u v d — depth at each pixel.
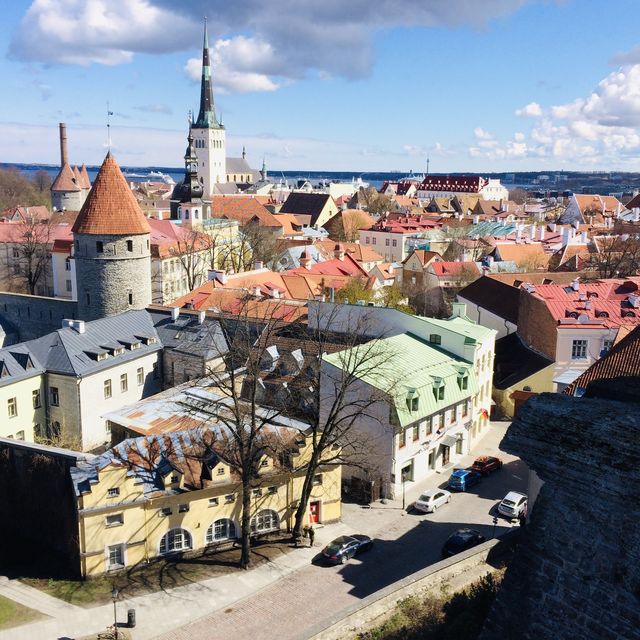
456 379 59.41
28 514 46.03
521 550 17.59
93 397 64.56
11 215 169.00
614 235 141.12
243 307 61.38
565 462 16.73
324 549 45.47
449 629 25.58
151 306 78.25
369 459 54.25
